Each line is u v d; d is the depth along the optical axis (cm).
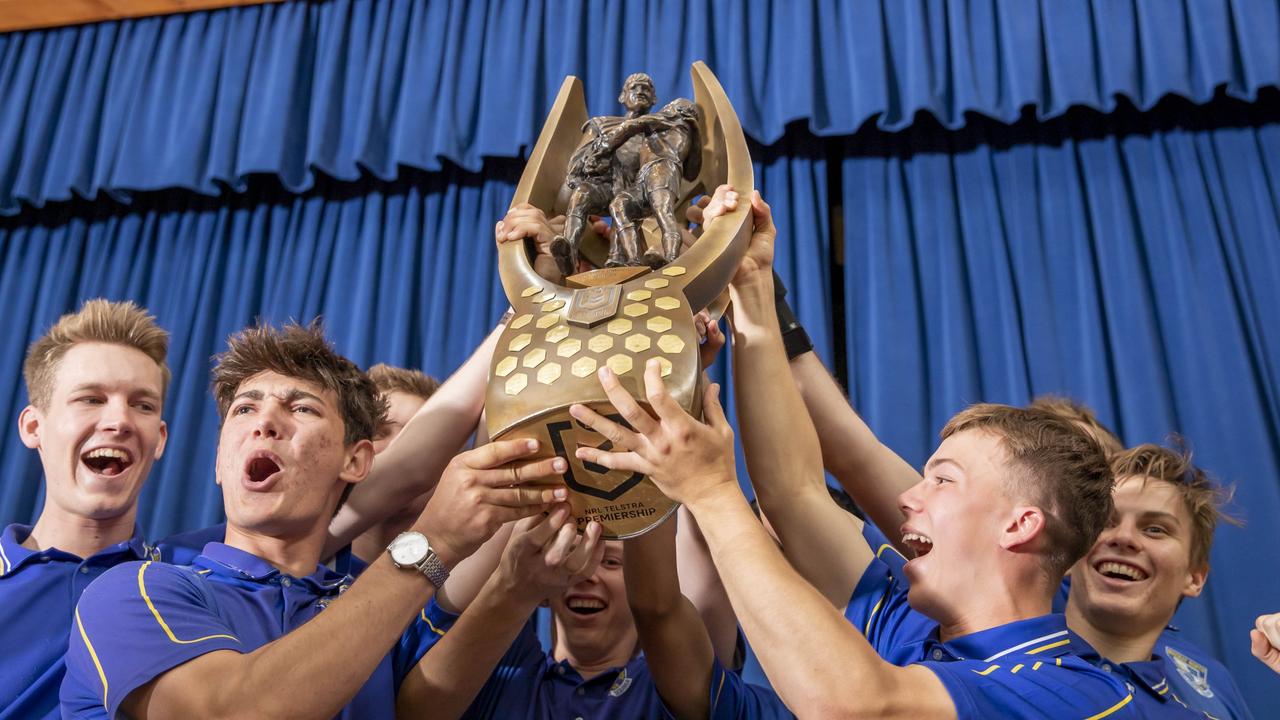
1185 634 222
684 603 126
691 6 283
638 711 139
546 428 92
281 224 304
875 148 276
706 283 99
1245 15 258
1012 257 263
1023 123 274
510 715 136
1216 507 159
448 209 292
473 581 127
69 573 138
